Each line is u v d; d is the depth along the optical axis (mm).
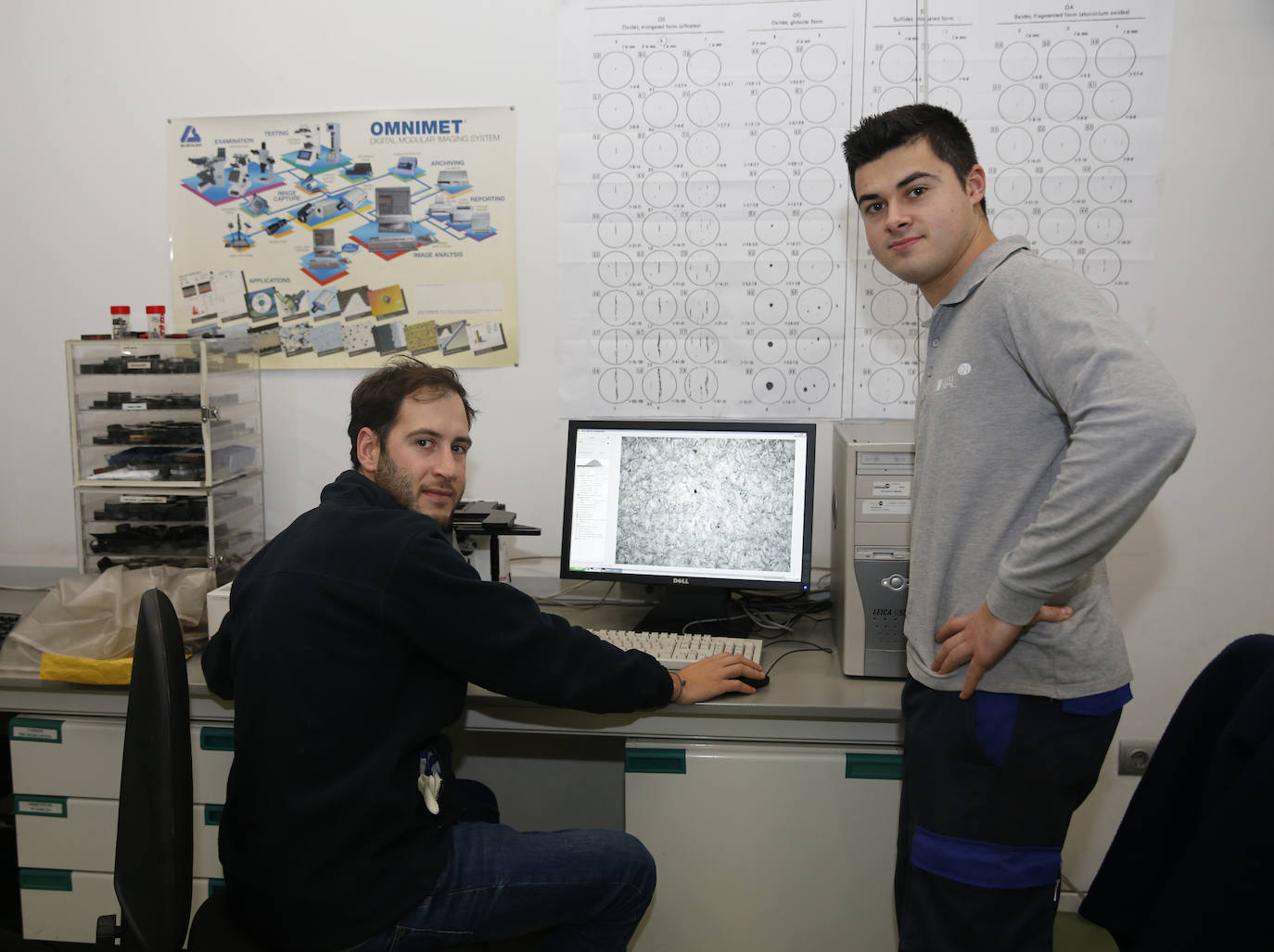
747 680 1409
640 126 1831
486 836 1221
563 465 1938
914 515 1217
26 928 1562
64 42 1924
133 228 1965
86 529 1795
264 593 1109
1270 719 917
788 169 1812
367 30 1863
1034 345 1022
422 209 1899
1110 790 1875
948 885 1116
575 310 1894
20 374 2023
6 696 1528
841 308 1833
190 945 1097
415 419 1299
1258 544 1801
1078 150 1747
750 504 1634
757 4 1777
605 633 1590
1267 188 1726
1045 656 1071
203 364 1699
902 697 1252
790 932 1429
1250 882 859
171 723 1015
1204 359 1776
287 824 1050
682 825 1421
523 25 1830
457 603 1132
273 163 1917
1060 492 950
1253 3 1685
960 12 1737
